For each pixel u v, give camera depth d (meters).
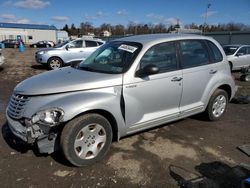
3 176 3.41
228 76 5.47
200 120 5.60
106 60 4.47
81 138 3.55
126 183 3.31
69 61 13.85
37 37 79.06
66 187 3.22
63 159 3.84
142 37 4.71
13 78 10.86
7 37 74.50
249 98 7.22
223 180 3.40
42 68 14.40
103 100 3.65
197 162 3.84
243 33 33.66
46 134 3.40
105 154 3.83
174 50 4.58
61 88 3.61
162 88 4.32
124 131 4.04
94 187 3.22
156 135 4.76
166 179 3.40
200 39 5.07
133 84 3.98
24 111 3.57
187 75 4.67
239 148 4.28
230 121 5.63
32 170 3.56
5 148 4.14
